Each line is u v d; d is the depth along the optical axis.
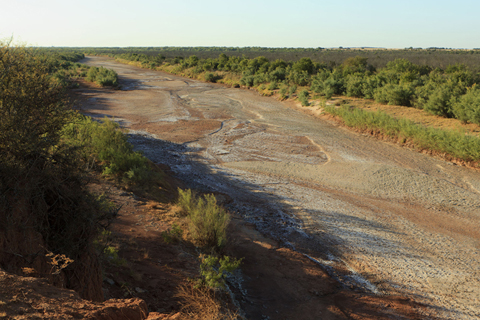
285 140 21.98
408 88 29.02
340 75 41.91
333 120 27.81
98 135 13.21
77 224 4.01
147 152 18.77
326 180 15.17
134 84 52.12
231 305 5.67
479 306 7.01
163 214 9.35
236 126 26.12
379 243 9.81
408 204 12.75
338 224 10.99
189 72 65.75
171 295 5.27
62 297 2.85
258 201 12.79
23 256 3.28
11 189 3.40
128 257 6.26
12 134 3.55
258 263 7.89
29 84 3.89
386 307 6.59
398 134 21.12
